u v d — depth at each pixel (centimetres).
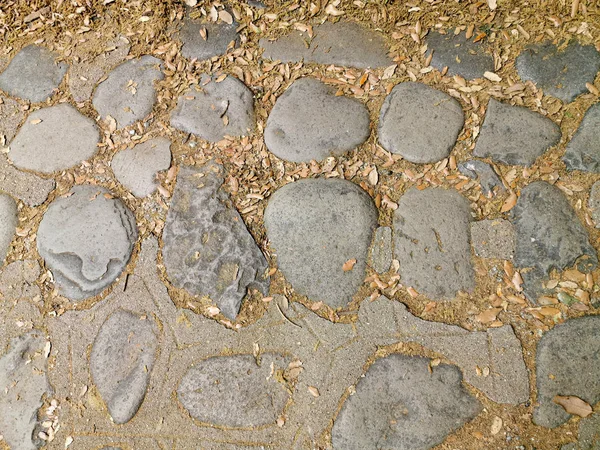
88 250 101
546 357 86
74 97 117
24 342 98
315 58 113
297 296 95
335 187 100
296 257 96
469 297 91
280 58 114
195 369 92
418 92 106
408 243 95
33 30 126
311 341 92
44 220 105
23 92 119
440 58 109
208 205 101
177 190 103
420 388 87
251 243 98
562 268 90
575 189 95
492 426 84
